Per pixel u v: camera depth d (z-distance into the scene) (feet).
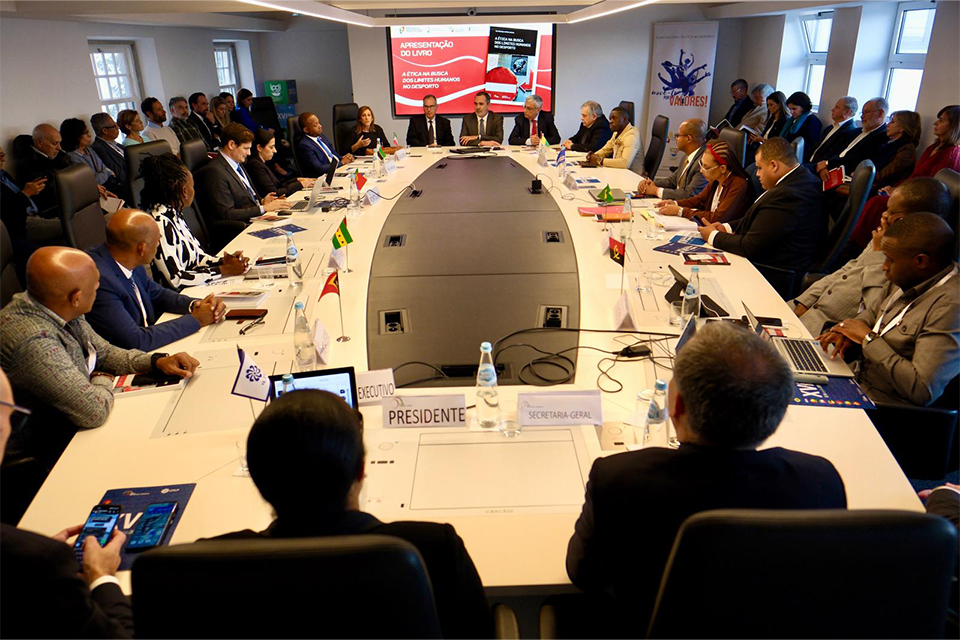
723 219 11.62
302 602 2.38
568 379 6.23
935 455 6.18
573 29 26.96
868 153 17.54
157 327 7.14
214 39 29.96
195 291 8.73
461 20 17.04
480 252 9.93
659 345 6.84
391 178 15.90
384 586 2.37
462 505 4.55
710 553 2.50
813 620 2.61
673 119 27.99
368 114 20.42
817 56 24.36
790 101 21.53
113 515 4.47
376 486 4.74
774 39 25.64
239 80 34.09
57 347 5.58
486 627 3.38
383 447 5.18
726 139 13.66
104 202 15.15
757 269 9.62
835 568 2.50
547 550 4.18
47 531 4.39
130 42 24.08
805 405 5.70
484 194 13.89
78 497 4.71
